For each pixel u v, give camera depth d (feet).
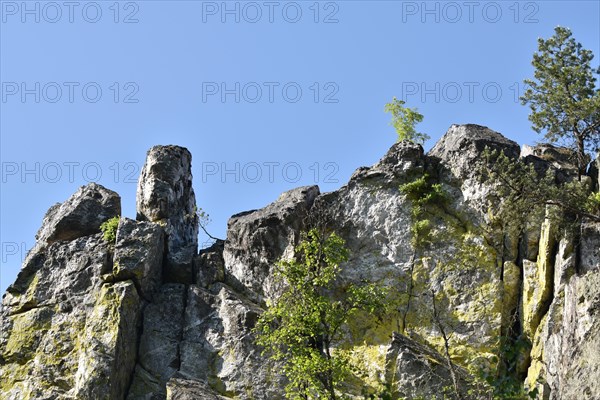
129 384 203.10
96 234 220.84
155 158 230.27
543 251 192.34
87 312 208.95
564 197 191.11
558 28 221.05
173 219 225.56
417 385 182.70
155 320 209.05
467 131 213.66
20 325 211.61
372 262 205.16
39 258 220.23
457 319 195.42
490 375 121.70
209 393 194.39
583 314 144.05
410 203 208.23
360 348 196.44
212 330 204.64
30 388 202.18
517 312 192.95
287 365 181.37
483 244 200.85
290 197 217.56
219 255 216.95
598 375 125.49
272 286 208.03
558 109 216.74
